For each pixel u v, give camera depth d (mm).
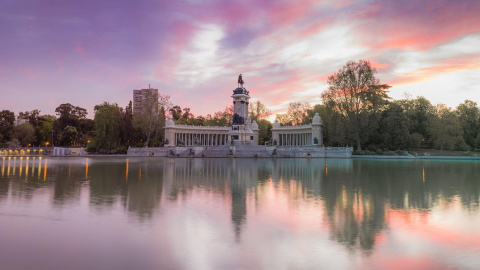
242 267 12070
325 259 12883
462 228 17156
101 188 31141
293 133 141750
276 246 14312
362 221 18500
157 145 156000
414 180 38281
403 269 11953
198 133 151125
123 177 41406
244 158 106250
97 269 11836
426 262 12617
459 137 118812
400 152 114688
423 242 14930
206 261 12617
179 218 19062
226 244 14547
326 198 25672
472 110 134625
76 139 184125
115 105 152500
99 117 140250
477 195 27219
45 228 16906
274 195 27109
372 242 14898
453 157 105438
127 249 13883
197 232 16297
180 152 125188
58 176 42844
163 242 14758
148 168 57969
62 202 23812
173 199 25156
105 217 19281
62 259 12758
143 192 28641
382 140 121312
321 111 139000
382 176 43188
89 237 15422
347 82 112875
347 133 115000
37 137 189125
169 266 12141
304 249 13984
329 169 55969
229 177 41625
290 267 12086
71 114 199500
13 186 32594
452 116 122625
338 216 19656
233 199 25203
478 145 126312
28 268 11891
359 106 115562
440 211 21047
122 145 148375
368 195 27156
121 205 22781
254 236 15688
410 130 132250
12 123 177250
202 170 53250
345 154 109750
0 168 58125
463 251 13797
